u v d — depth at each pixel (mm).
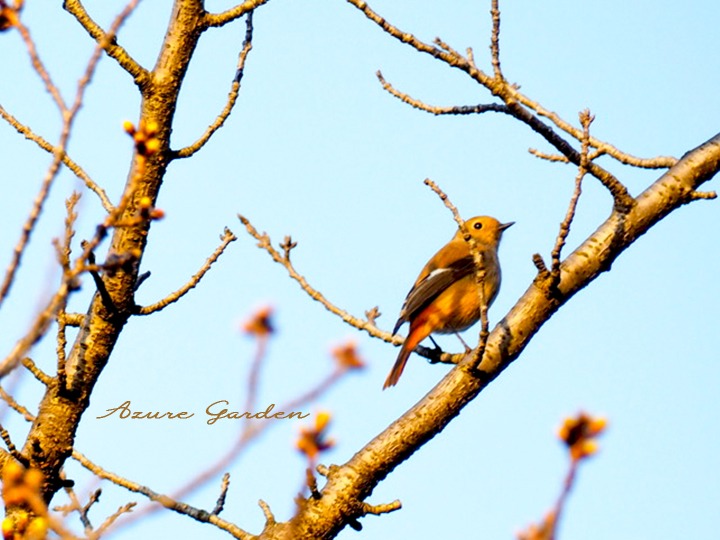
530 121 10289
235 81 10836
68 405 10531
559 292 10148
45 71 6328
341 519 9633
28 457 10328
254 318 7312
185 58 10672
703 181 10516
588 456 5375
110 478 10211
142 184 10523
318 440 6074
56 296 6125
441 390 10016
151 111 10570
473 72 10219
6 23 6285
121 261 6352
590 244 10344
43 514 6000
